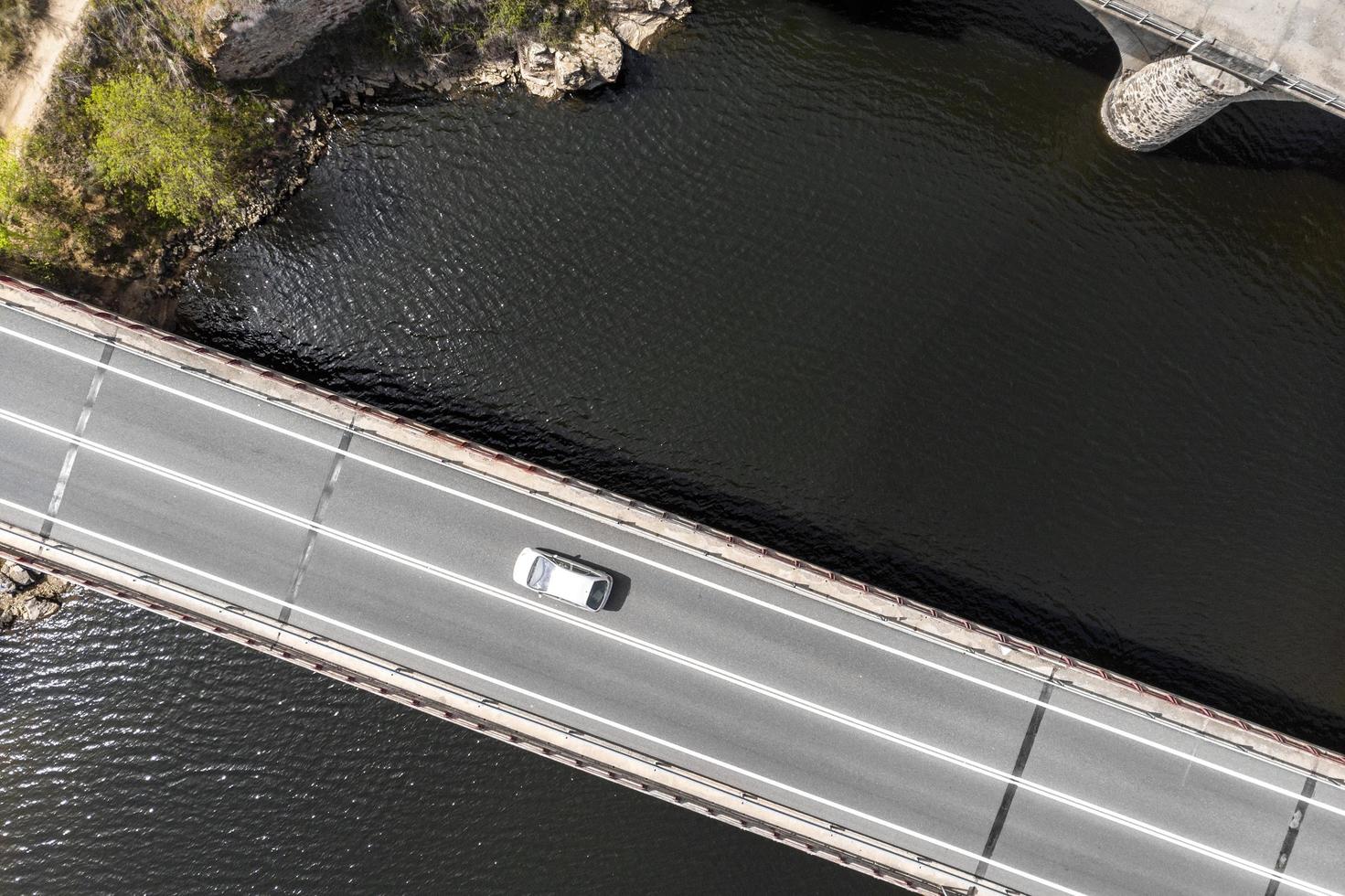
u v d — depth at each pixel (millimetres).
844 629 36656
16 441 36344
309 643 36344
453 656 36781
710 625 36688
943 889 36219
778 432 39281
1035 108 39000
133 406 36406
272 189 39281
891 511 39156
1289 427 38625
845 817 36562
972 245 39094
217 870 39438
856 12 39312
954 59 39062
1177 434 38719
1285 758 36344
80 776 39344
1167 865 36500
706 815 37938
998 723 36625
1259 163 38688
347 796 39562
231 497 36625
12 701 39344
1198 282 38812
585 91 39344
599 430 39438
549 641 36812
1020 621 39156
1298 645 38875
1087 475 38781
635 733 36688
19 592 38969
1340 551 38531
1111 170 39031
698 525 36312
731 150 39500
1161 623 39031
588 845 39438
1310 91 32781
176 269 39406
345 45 37625
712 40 39469
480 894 39375
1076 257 38875
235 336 39750
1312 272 38594
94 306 36781
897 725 36625
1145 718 36656
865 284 39094
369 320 39750
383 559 36781
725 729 36750
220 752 39500
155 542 36594
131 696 39438
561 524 36750
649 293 39500
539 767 39562
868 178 39188
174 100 35406
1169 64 34188
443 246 39781
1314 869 36406
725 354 39375
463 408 39625
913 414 39062
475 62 39062
